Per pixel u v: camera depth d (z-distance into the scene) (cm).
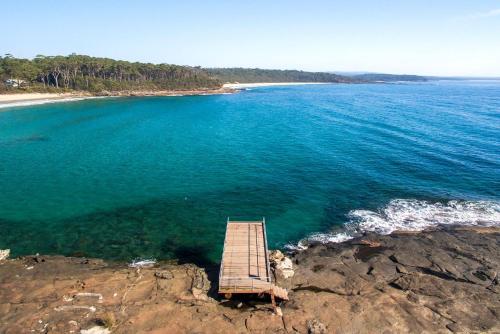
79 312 2105
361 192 4319
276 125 8875
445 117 9581
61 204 4000
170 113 11062
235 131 8125
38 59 15712
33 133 7625
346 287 2431
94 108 11819
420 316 2116
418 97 16788
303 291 2381
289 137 7388
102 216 3731
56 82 15238
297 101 15188
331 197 4194
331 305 2208
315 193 4319
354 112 11025
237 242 2766
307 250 3028
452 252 2911
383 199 4116
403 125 8400
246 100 15712
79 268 2666
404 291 2366
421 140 6756
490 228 3378
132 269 2650
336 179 4766
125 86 17238
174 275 2520
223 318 2088
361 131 7794
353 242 3161
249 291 2234
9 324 1998
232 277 2350
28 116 9788
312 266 2717
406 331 1997
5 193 4281
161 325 2012
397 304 2220
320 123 9050
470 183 4525
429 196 4162
